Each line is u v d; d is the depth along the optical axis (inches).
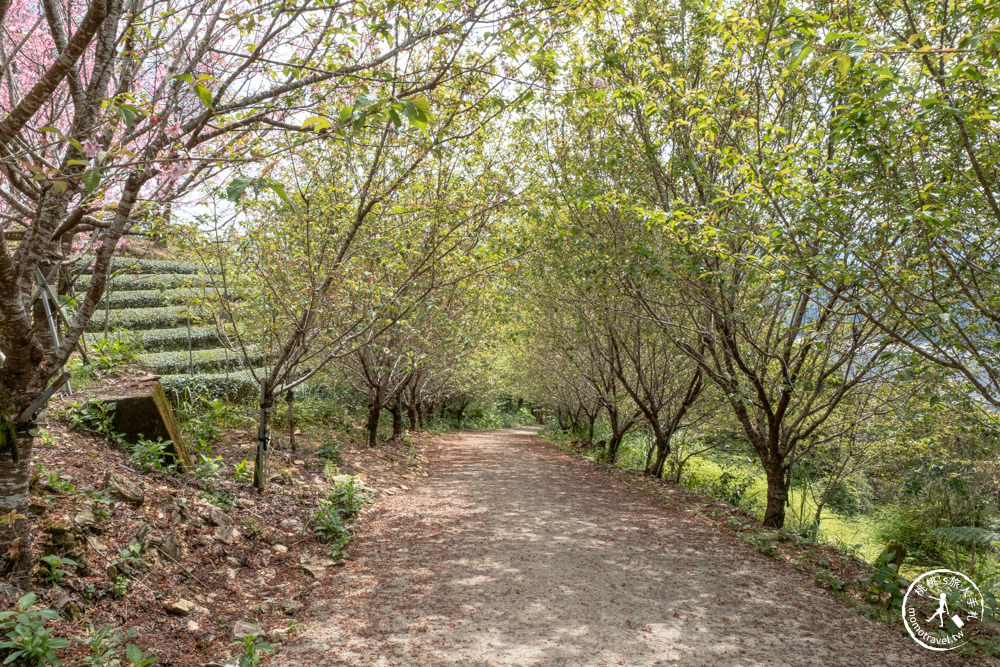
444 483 449.1
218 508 237.6
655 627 195.9
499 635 183.3
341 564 243.8
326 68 165.0
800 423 327.9
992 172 175.9
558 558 266.4
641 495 430.3
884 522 497.7
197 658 155.2
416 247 317.4
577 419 928.9
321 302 275.9
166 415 269.9
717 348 375.9
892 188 187.9
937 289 191.2
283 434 407.8
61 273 201.5
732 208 240.7
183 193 154.6
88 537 174.4
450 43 180.4
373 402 504.4
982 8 129.4
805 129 277.3
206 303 323.9
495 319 453.7
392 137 241.6
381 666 160.1
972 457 401.1
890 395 337.1
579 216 357.4
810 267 196.1
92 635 140.9
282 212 255.1
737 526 335.3
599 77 316.2
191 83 88.6
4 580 140.7
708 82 304.7
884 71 125.2
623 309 410.9
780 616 211.0
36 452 207.8
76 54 94.5
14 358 132.1
